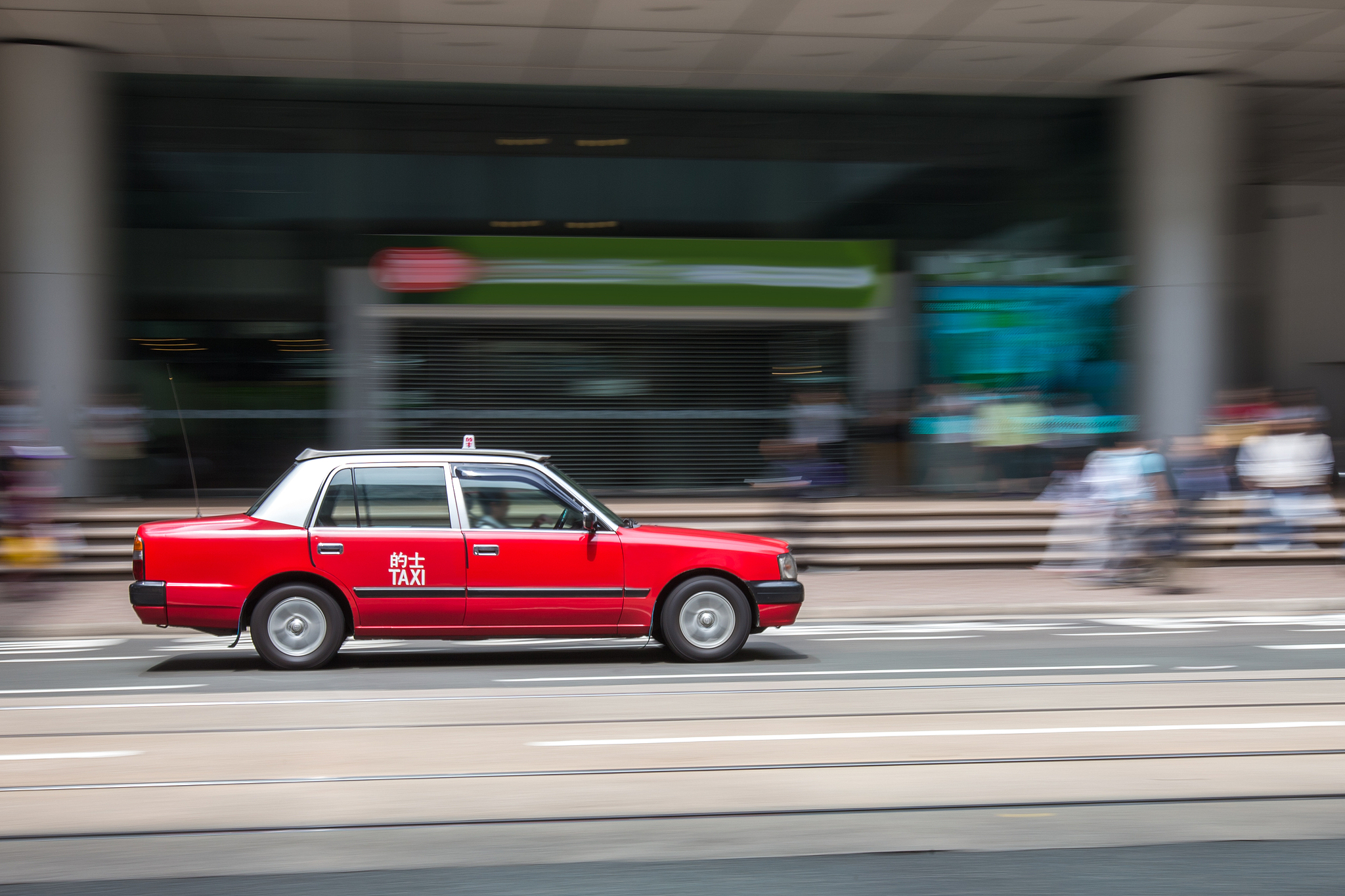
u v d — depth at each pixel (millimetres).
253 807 5023
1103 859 4344
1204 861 4320
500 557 8688
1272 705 7176
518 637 8828
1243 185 27875
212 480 18047
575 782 5402
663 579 8836
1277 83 18688
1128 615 12492
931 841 4562
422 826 4770
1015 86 18547
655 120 18781
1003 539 16109
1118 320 18953
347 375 18422
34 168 16203
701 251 18922
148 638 11008
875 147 19047
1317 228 28719
